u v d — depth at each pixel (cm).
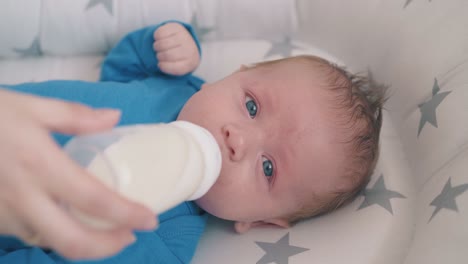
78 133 41
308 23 122
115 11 111
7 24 106
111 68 109
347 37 118
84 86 87
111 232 41
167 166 54
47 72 114
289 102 87
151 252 81
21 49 112
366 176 92
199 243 93
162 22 115
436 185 85
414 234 85
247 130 84
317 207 90
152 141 54
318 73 93
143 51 107
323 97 89
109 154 48
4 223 39
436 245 74
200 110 87
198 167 61
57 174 37
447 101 90
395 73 106
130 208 39
